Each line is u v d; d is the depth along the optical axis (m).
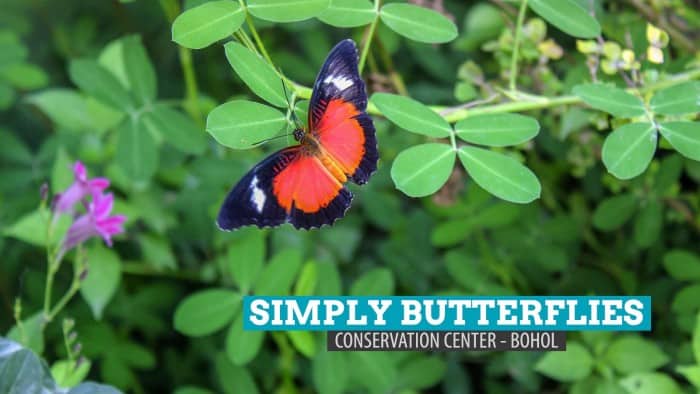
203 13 0.48
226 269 0.69
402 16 0.51
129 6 0.82
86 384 0.51
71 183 0.64
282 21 0.48
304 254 0.70
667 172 0.66
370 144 0.48
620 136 0.48
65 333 0.57
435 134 0.48
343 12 0.50
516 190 0.47
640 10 0.61
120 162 0.63
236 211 0.48
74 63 0.62
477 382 0.75
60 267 0.73
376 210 0.72
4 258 0.73
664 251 0.72
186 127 0.63
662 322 0.71
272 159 0.48
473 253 0.70
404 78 0.81
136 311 0.72
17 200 0.71
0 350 0.51
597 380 0.61
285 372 0.67
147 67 0.63
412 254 0.73
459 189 0.67
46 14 0.83
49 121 0.79
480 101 0.55
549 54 0.61
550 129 0.66
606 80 0.58
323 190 0.49
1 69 0.72
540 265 0.71
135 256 0.73
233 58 0.47
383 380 0.61
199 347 0.73
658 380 0.59
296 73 0.77
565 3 0.52
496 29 0.72
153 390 0.76
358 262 0.75
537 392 0.70
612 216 0.67
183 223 0.69
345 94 0.48
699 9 0.66
